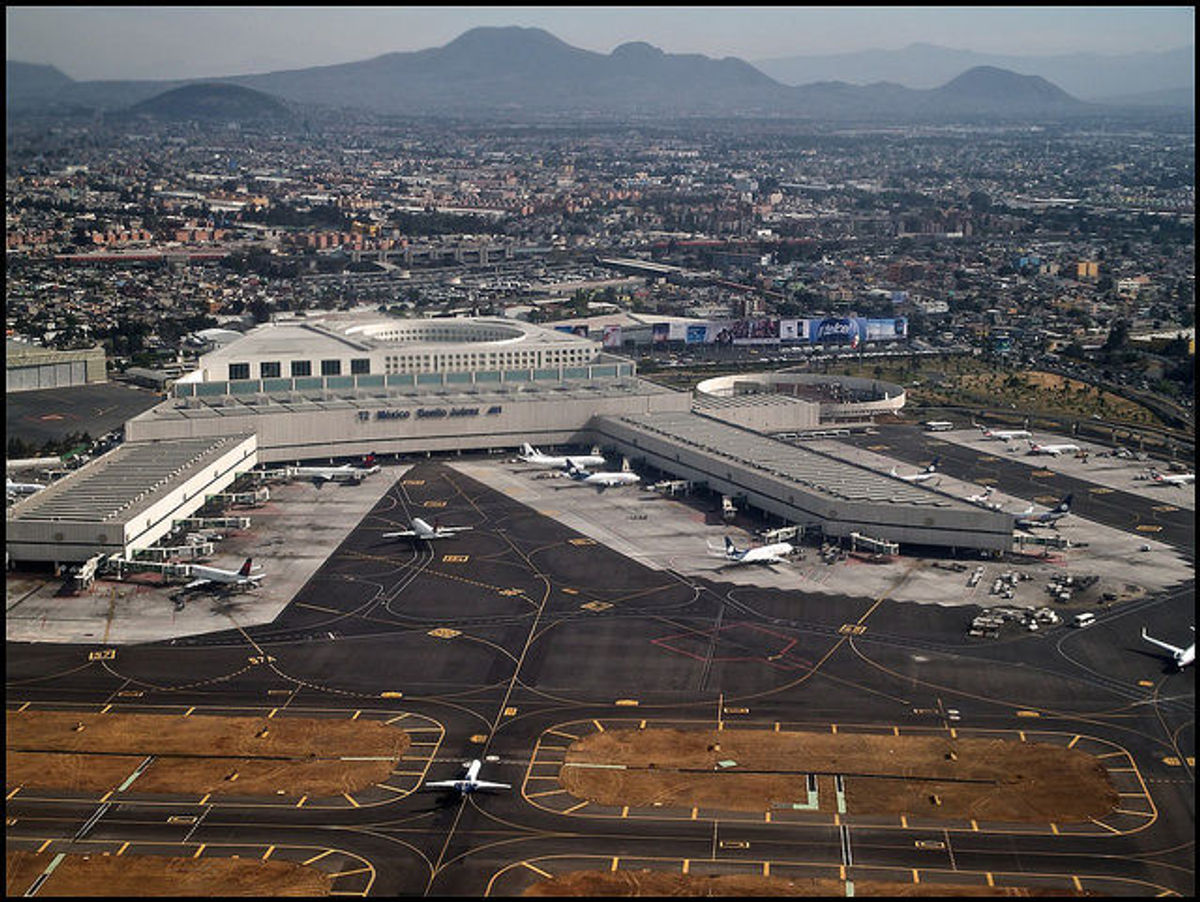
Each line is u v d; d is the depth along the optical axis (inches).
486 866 6117.1
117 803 6688.0
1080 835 6358.3
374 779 6953.7
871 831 6402.6
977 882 5944.9
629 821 6510.8
